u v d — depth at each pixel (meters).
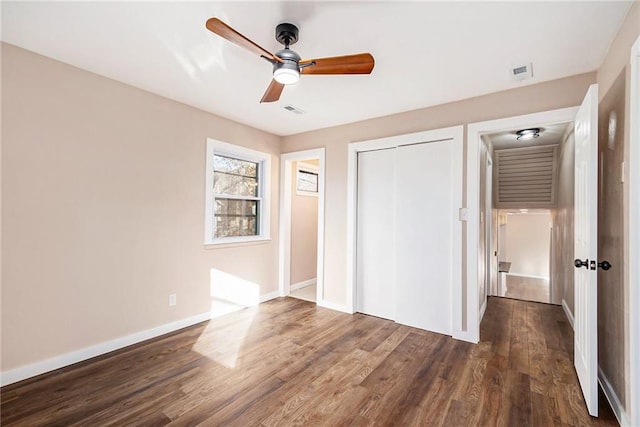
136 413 1.88
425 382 2.25
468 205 2.99
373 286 3.73
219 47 2.17
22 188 2.21
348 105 3.24
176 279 3.18
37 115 2.27
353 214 3.79
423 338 3.04
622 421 1.77
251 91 2.92
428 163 3.26
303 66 1.92
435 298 3.21
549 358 2.62
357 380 2.27
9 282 2.16
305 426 1.78
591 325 1.88
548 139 4.41
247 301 4.02
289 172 4.59
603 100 2.23
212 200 3.54
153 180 2.98
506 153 5.15
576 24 1.86
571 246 3.57
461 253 3.02
